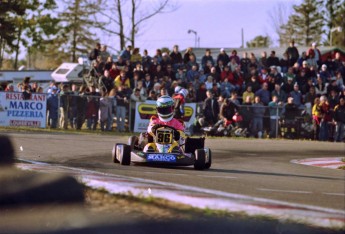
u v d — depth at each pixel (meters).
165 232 8.12
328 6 120.25
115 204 9.48
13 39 74.06
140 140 19.33
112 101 35.22
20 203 7.80
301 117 37.31
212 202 10.28
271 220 9.11
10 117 33.38
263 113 36.66
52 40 85.38
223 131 35.41
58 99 34.25
